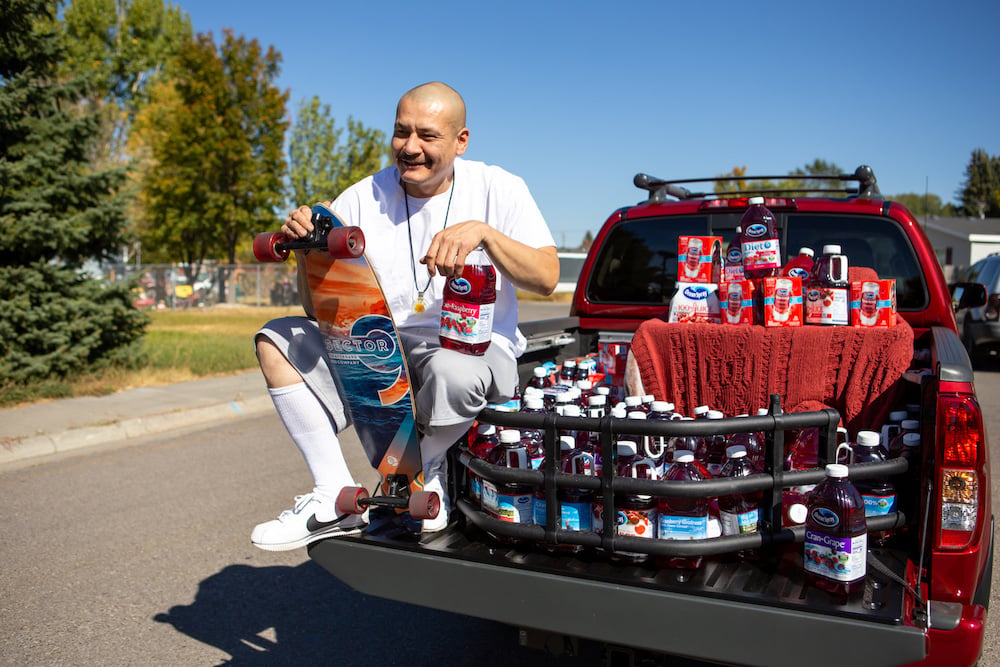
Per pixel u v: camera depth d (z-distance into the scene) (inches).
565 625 83.7
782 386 107.8
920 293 137.8
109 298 414.3
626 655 88.9
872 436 86.8
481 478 99.1
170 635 141.0
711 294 130.2
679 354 114.6
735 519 87.8
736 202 157.3
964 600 80.7
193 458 271.4
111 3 1871.3
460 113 108.1
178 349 510.9
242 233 1229.7
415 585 92.4
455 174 114.3
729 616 76.4
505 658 132.3
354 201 119.2
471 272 94.4
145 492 229.8
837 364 105.3
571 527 90.4
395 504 94.4
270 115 1168.8
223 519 205.0
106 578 167.0
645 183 168.6
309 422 100.3
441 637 141.0
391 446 98.0
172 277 1116.5
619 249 170.6
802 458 103.0
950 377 82.9
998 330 465.4
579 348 172.6
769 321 114.3
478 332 95.4
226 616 149.3
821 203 145.7
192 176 1143.0
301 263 100.7
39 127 392.5
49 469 258.8
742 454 94.3
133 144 1285.7
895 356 102.0
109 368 409.4
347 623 146.9
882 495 88.6
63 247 384.2
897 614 73.2
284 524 98.1
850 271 120.1
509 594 86.5
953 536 81.2
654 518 87.4
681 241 132.3
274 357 99.3
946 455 81.1
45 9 393.4
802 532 86.4
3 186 372.2
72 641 138.3
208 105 1119.0
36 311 373.7
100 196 413.7
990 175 3129.9
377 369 95.0
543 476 88.1
